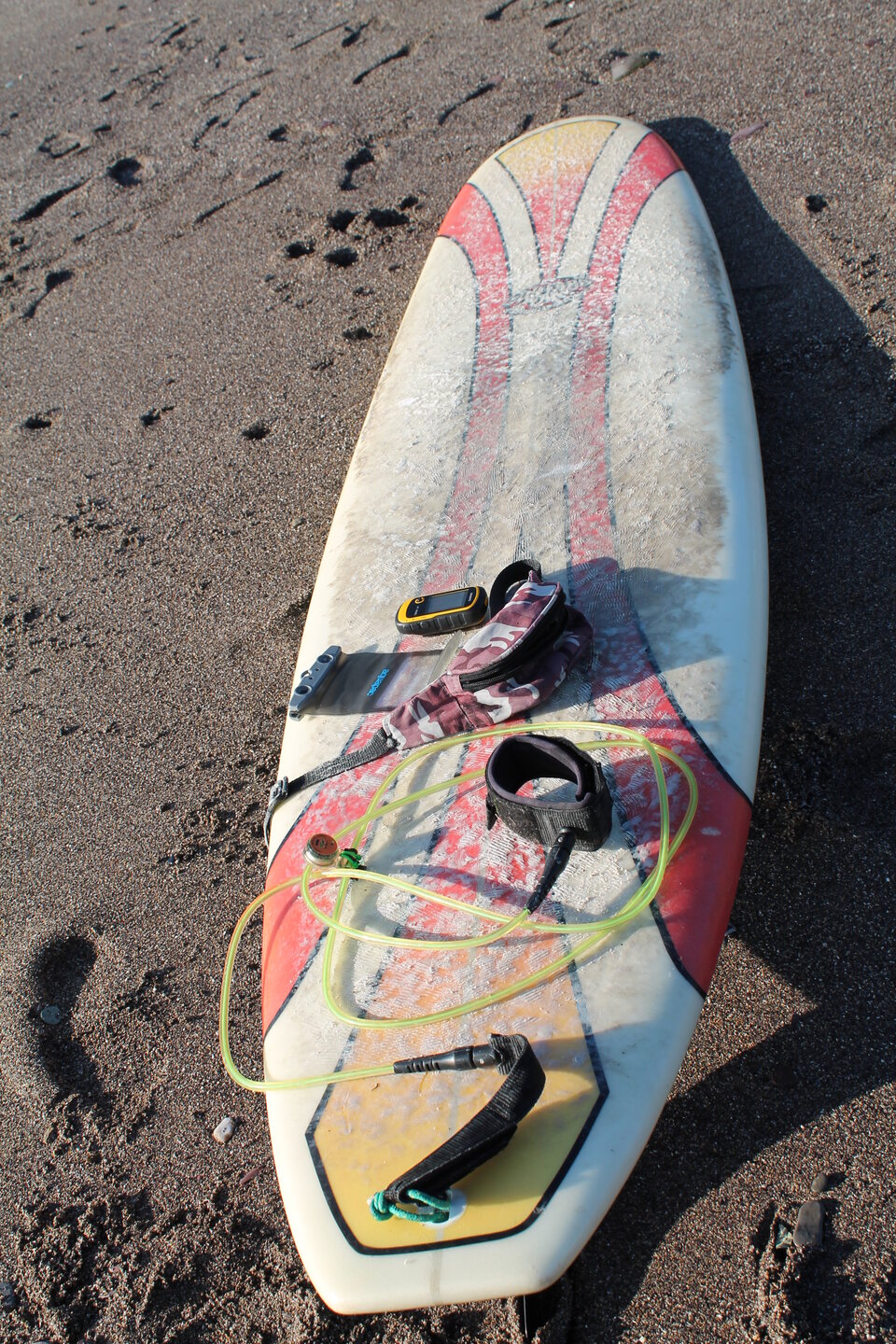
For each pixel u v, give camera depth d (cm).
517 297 324
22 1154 215
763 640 221
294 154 493
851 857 217
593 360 289
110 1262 196
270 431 371
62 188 526
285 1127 169
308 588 317
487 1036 168
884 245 346
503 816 184
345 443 356
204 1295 188
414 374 314
